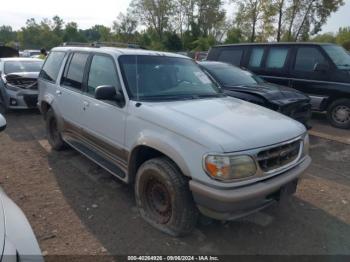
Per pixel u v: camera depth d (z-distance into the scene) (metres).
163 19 61.03
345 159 5.75
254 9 28.25
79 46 5.38
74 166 5.14
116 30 66.38
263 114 3.67
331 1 27.05
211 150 2.79
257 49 9.09
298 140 3.42
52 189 4.33
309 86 8.12
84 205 3.92
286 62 8.48
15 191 4.24
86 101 4.43
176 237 3.30
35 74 9.00
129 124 3.62
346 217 3.79
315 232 3.48
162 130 3.22
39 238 3.24
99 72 4.33
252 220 3.69
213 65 7.57
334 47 8.26
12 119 8.45
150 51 4.50
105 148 4.16
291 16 27.34
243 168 2.83
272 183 2.99
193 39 54.44
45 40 92.44
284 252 3.15
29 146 6.14
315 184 4.68
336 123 7.93
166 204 3.31
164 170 3.17
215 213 2.86
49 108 5.82
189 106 3.61
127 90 3.77
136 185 3.59
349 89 7.51
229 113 3.50
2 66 9.65
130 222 3.56
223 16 58.94
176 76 4.28
